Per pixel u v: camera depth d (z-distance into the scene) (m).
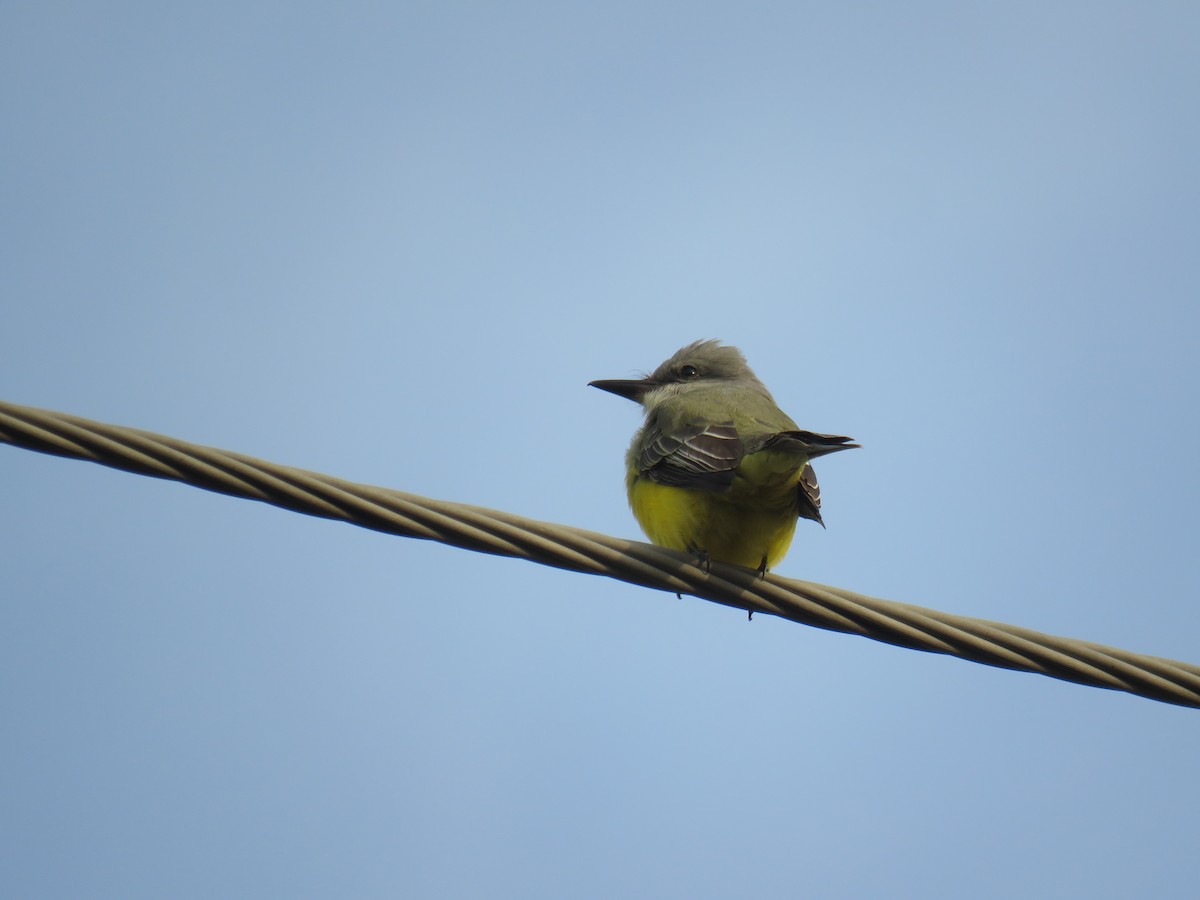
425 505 7.90
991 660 8.43
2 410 6.98
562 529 8.31
